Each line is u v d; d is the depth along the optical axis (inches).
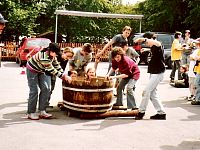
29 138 225.1
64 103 290.4
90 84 273.9
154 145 219.3
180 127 264.1
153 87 279.4
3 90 412.2
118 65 297.4
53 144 214.5
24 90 415.2
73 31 1201.4
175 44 499.5
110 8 1294.3
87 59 308.2
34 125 256.1
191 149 213.8
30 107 273.4
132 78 298.5
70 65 309.9
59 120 273.3
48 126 254.7
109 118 284.4
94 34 1266.0
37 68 267.9
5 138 223.6
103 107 282.2
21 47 730.8
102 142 221.6
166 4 1111.6
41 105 277.3
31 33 965.8
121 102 307.3
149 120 282.0
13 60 880.9
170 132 249.6
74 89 277.1
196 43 364.5
